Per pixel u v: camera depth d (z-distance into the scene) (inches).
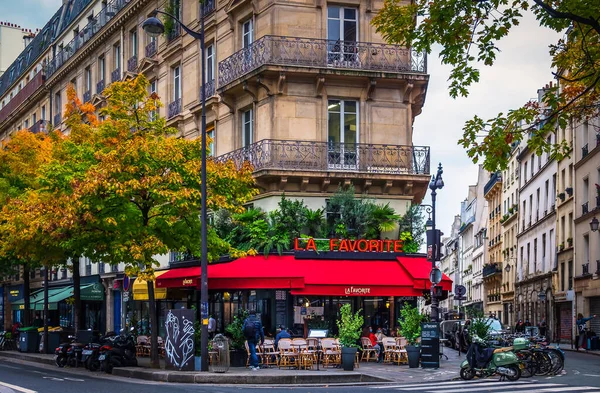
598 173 1747.0
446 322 1567.4
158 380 824.9
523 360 844.0
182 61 1333.7
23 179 1296.8
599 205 1692.9
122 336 979.3
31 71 2197.3
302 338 974.4
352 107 1105.4
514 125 509.7
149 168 893.8
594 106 554.9
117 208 916.6
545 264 2263.8
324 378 797.2
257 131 1109.1
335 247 1057.5
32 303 1562.5
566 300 1963.6
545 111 533.0
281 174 1052.5
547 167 2262.6
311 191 1083.3
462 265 4611.2
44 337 1291.8
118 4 1579.7
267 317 1061.1
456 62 501.7
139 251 880.9
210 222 1124.5
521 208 2652.6
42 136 1368.1
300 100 1080.8
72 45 1817.2
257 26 1120.8
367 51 1095.0
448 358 1158.3
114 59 1612.9
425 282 1021.2
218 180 950.4
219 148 1210.0
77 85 1808.6
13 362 1164.5
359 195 1092.5
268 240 1048.8
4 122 2377.0
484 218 3713.1
